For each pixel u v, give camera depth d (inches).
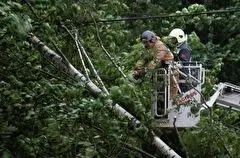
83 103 469.1
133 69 579.2
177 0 1026.7
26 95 459.2
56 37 575.2
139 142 530.3
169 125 546.6
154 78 549.3
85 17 606.9
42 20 543.5
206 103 569.6
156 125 545.0
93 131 484.4
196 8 807.1
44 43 539.2
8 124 459.2
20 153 449.7
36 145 446.3
